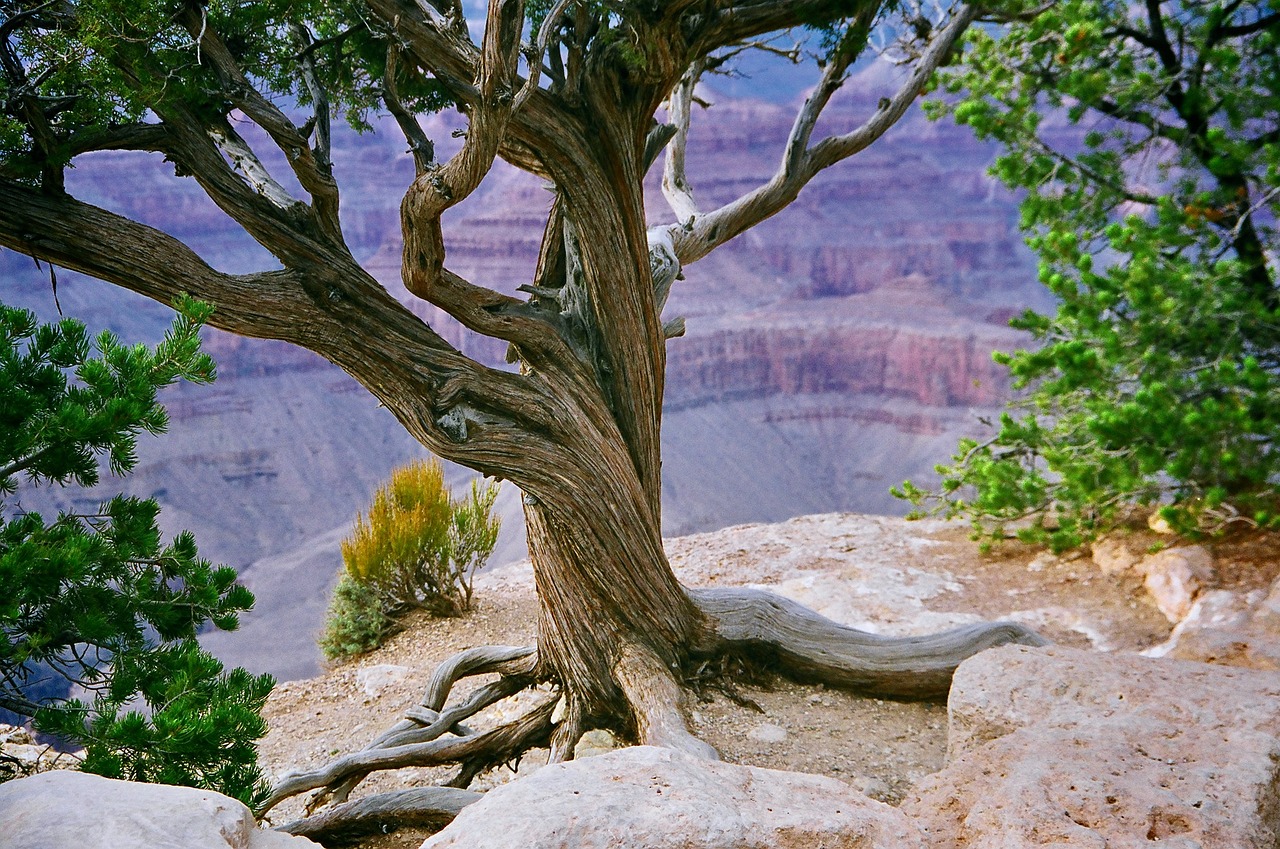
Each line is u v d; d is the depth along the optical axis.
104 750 4.07
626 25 5.97
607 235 6.57
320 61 6.45
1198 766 3.70
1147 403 9.45
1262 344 10.25
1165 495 11.22
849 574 10.91
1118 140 11.51
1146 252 9.91
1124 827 3.28
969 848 3.34
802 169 7.85
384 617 10.26
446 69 5.69
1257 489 9.95
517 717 8.01
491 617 10.52
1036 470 11.12
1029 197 11.85
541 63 5.39
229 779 4.30
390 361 6.04
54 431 4.12
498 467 6.47
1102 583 10.10
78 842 2.70
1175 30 11.24
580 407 6.70
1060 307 10.90
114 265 5.26
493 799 3.18
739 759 6.43
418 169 5.74
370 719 8.39
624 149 6.48
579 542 6.78
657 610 7.06
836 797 3.40
